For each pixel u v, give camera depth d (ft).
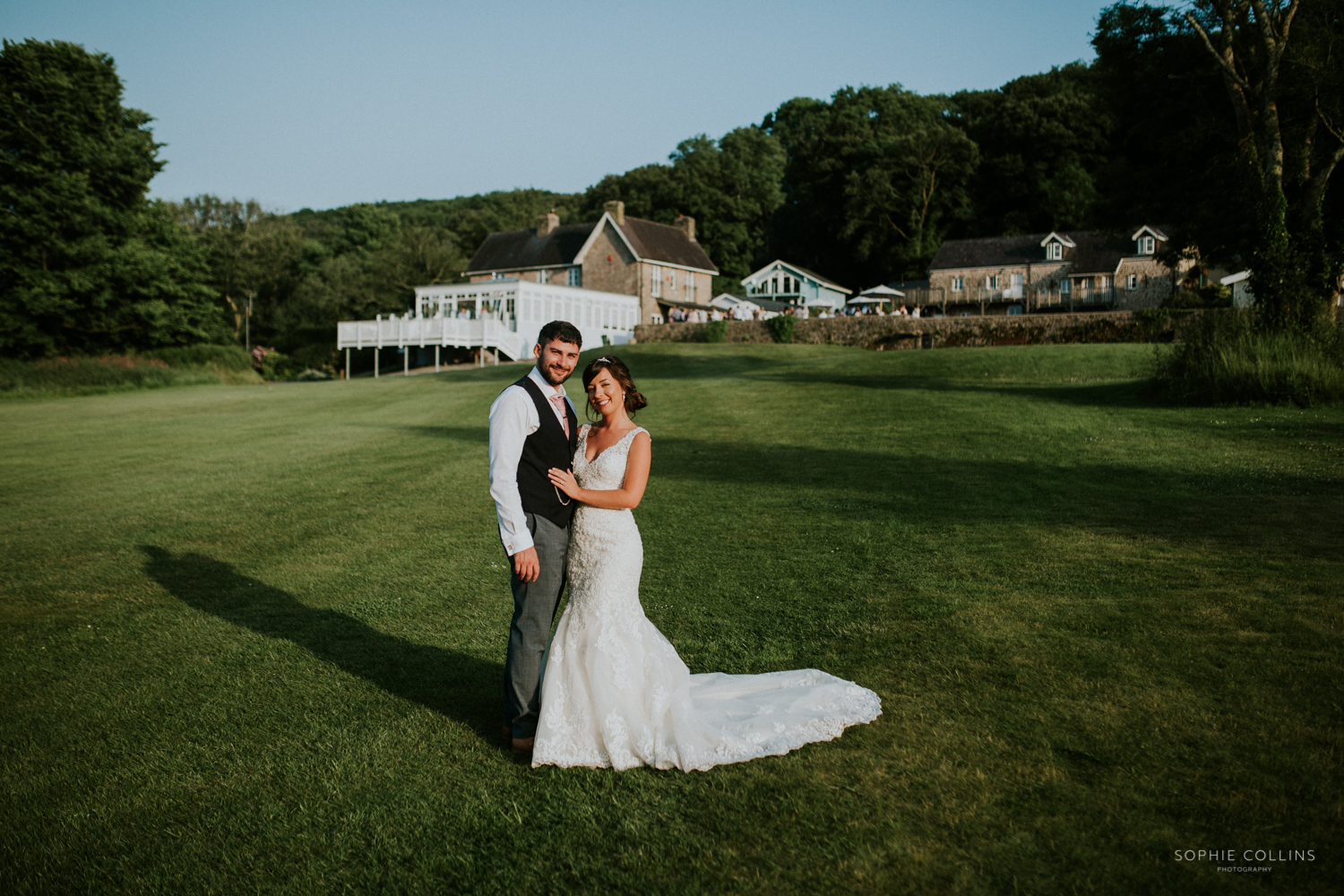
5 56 119.55
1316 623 14.71
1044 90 229.25
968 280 194.49
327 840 9.48
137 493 33.32
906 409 48.11
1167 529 22.22
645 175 244.42
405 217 351.67
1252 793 9.43
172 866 9.07
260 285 232.94
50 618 18.13
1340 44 48.98
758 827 9.33
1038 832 8.91
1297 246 50.39
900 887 8.14
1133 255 175.83
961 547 21.25
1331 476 27.96
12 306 116.26
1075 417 42.98
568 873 8.69
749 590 18.45
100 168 127.13
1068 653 13.87
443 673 14.58
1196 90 60.75
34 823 10.02
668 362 95.91
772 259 262.88
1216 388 44.80
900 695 12.62
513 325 142.00
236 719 12.83
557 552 11.51
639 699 11.07
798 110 338.95
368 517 27.99
